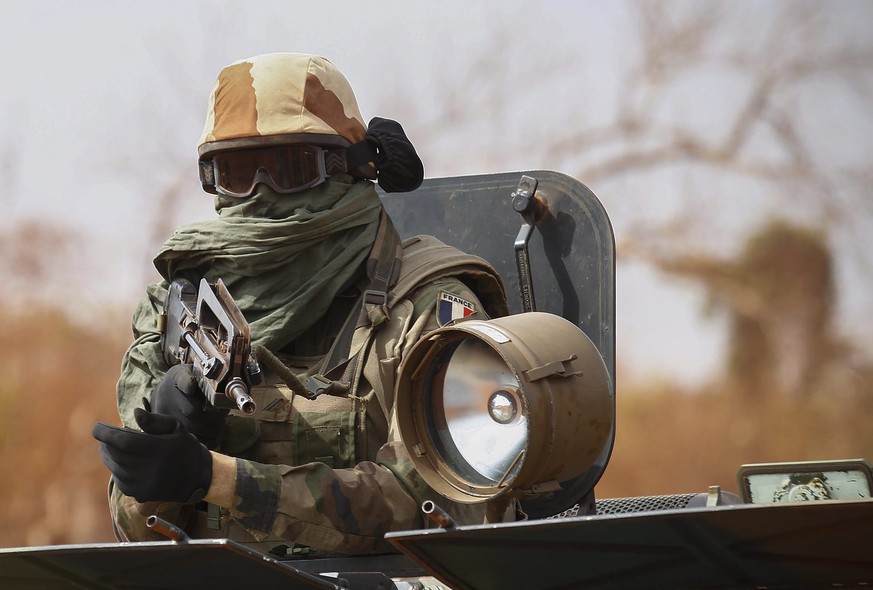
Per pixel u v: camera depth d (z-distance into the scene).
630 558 7.94
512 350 9.14
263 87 11.50
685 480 62.75
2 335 65.81
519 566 8.22
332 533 10.17
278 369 10.28
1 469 62.25
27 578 8.73
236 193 11.54
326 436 10.96
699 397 63.72
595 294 12.12
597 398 9.45
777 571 7.89
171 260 11.63
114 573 8.53
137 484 9.55
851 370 62.75
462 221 12.98
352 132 11.77
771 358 64.19
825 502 7.06
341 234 11.56
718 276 65.19
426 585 10.27
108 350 65.44
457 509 10.59
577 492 11.30
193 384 10.12
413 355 9.55
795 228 65.38
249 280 11.47
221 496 9.83
